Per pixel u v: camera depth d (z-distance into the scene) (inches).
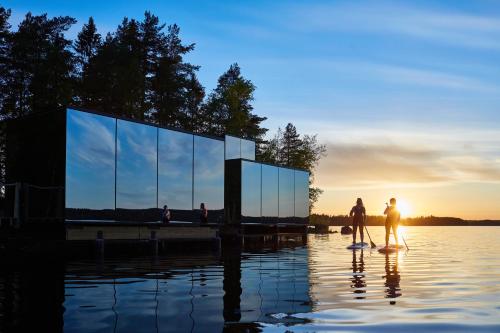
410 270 404.2
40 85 1438.2
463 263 479.2
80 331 174.4
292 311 210.8
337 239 1270.9
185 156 820.0
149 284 309.7
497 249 748.0
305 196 1214.3
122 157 703.1
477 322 188.7
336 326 180.2
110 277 354.6
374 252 679.1
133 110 1722.4
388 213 722.2
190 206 824.9
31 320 194.1
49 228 636.7
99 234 637.3
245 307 220.8
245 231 1016.9
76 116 642.2
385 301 237.9
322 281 323.3
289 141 2728.8
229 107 2066.9
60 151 633.0
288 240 1192.2
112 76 1667.1
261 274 372.2
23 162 679.1
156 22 1936.5
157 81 1895.9
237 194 987.9
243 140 1163.9
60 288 291.6
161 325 182.9
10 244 563.2
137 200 723.4
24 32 1496.1
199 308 218.8
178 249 790.5
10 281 330.0
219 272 390.9
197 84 2015.3
